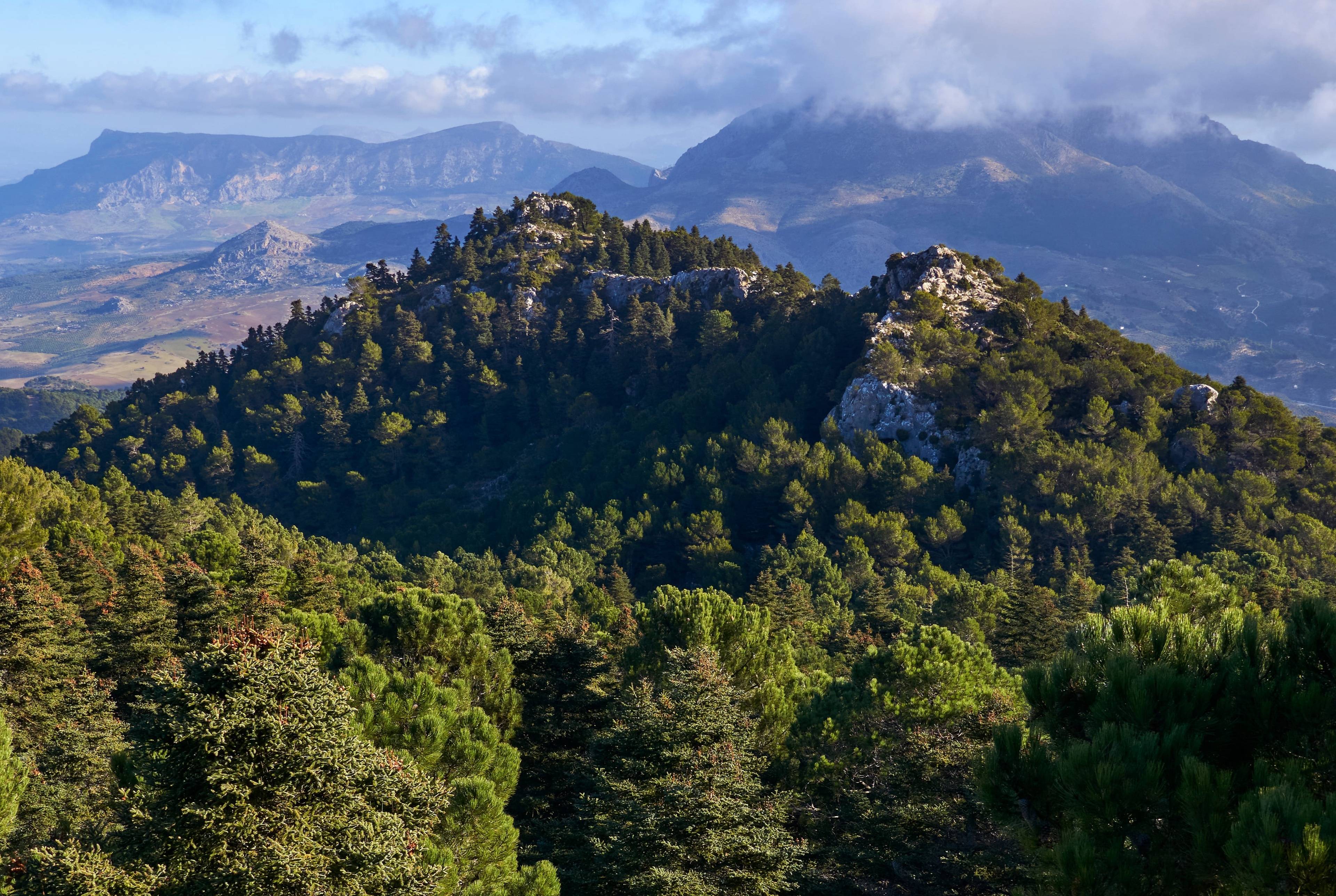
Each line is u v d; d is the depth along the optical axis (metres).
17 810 22.89
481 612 39.59
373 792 16.88
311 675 16.19
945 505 117.56
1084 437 121.50
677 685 24.73
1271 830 10.16
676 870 22.06
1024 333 139.12
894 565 108.00
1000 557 107.31
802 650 57.28
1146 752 11.70
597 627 63.59
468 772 26.25
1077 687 13.97
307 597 59.59
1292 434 119.94
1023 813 13.55
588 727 37.44
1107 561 105.50
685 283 192.62
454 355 191.62
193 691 15.33
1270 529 106.50
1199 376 134.25
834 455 125.12
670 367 175.88
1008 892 25.67
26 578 47.12
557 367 188.00
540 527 127.38
